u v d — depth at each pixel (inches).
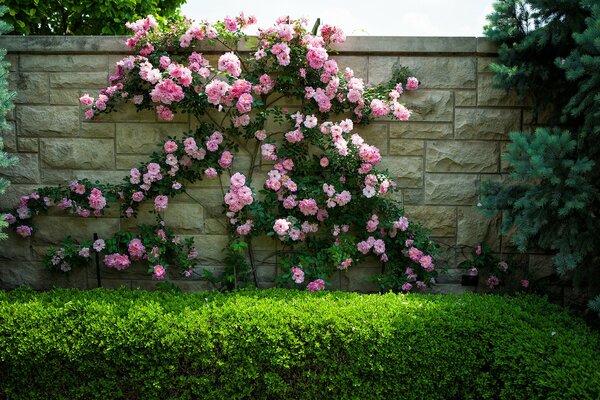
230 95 134.5
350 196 136.9
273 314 109.7
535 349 99.7
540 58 131.4
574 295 143.1
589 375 91.5
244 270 142.7
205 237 145.6
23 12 169.9
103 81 142.9
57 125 143.9
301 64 138.3
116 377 109.2
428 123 142.1
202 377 107.9
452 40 139.3
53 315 112.7
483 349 103.4
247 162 143.9
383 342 104.8
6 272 147.6
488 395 101.3
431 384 104.0
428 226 143.9
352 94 135.4
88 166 144.5
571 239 114.3
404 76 140.2
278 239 144.5
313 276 138.9
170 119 139.9
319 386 106.6
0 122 122.1
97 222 145.9
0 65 123.3
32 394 111.0
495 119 141.3
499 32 133.1
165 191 141.5
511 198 121.8
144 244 142.1
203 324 108.0
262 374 107.4
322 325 107.0
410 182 143.3
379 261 144.8
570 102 115.4
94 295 124.2
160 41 140.0
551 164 108.2
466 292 139.5
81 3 177.9
